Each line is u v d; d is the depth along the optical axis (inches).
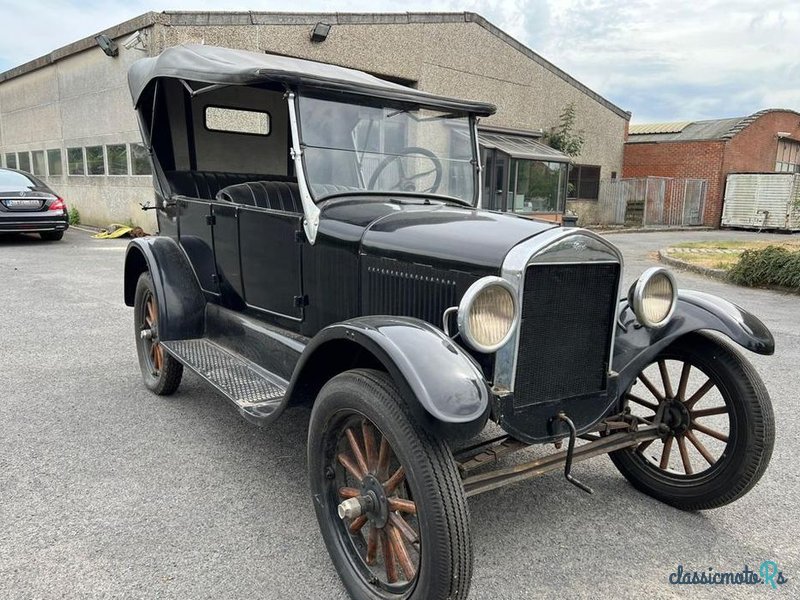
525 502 123.1
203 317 167.0
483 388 82.2
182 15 435.8
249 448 141.9
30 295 296.7
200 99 184.9
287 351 129.8
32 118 673.0
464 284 97.2
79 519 110.9
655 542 110.1
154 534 107.1
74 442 142.5
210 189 188.1
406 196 136.9
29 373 189.3
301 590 94.3
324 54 504.1
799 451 146.8
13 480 123.9
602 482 133.0
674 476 123.0
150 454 137.6
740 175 877.8
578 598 94.3
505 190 629.0
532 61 721.6
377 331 87.4
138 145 508.1
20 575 95.0
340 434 97.4
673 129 974.4
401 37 562.3
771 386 192.1
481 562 102.6
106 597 90.9
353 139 130.5
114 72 517.0
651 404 128.6
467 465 95.0
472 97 655.8
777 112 962.1
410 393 79.2
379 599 88.2
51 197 470.9
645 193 846.5
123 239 513.7
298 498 120.6
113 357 207.0
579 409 104.4
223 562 100.2
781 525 116.4
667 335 113.5
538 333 97.0
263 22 463.5
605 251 102.7
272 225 134.8
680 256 495.2
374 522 91.7
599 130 864.3
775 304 327.6
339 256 118.7
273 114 190.5
